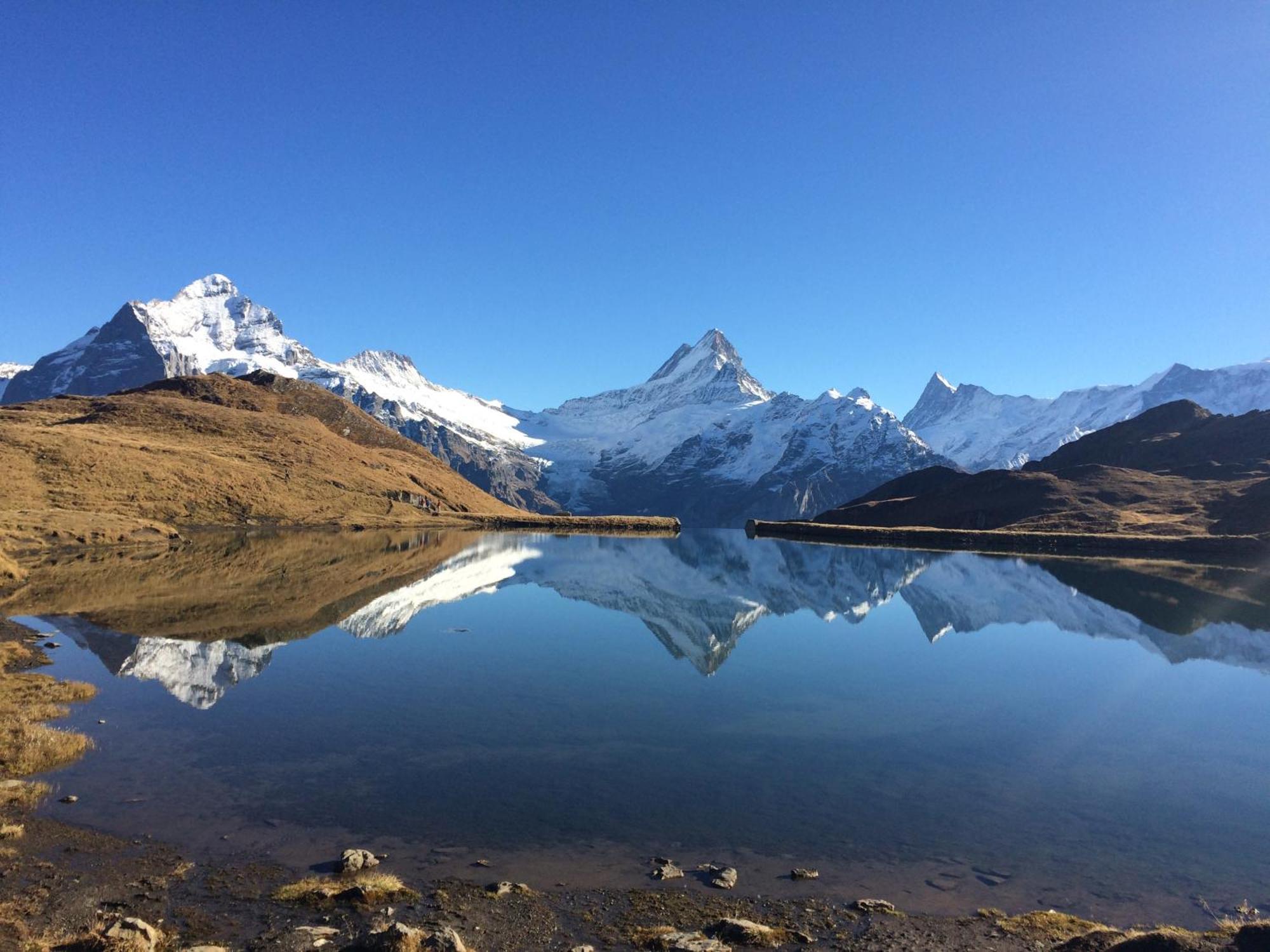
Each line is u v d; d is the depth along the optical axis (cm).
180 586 5894
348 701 2992
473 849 1733
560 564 9931
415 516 17950
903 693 3469
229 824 1811
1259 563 12088
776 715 3030
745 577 9144
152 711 2725
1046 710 3216
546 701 3112
